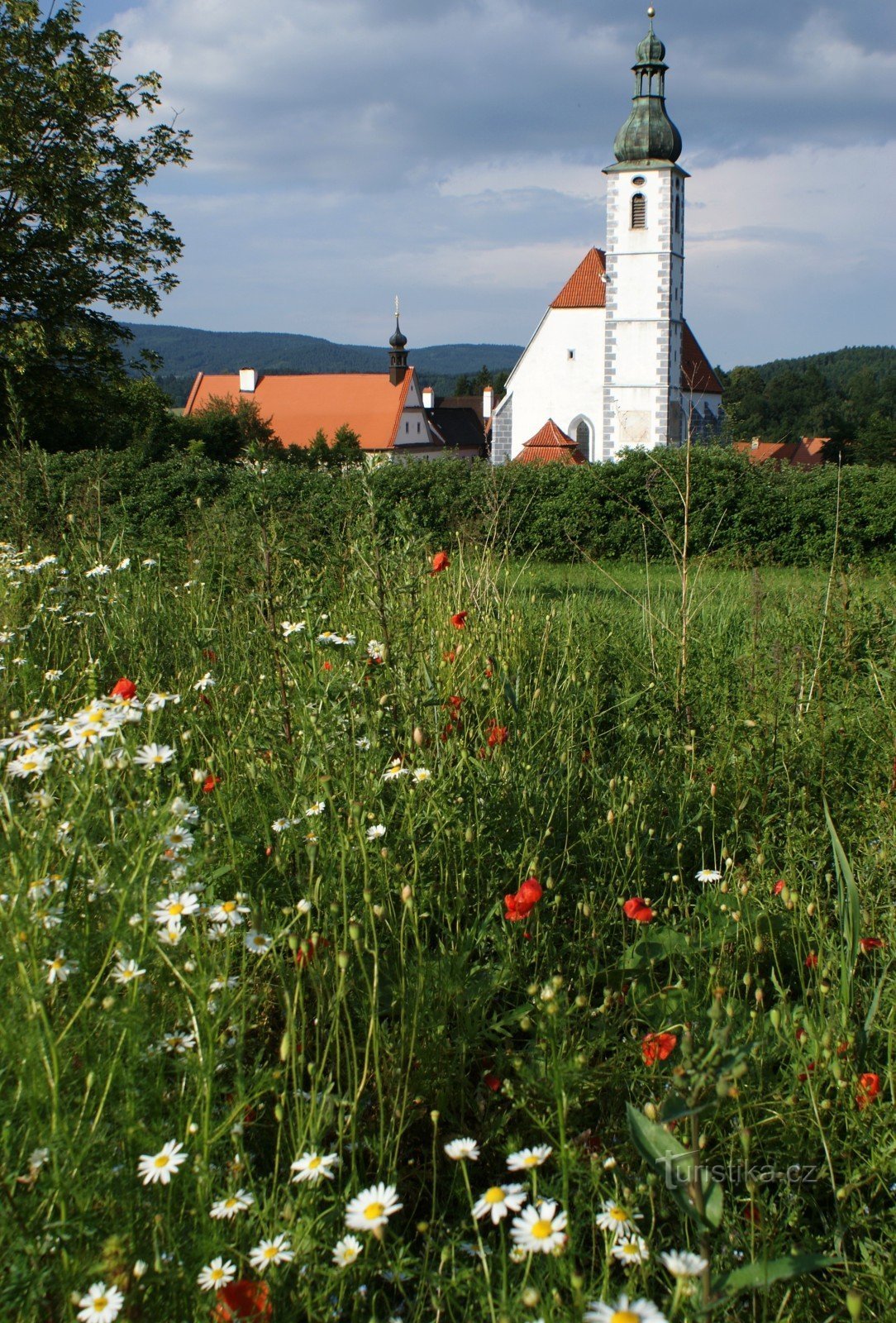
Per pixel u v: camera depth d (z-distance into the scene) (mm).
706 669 5242
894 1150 2145
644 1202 2113
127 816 2316
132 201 26797
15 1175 1669
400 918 2752
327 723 3287
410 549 4234
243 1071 2162
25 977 1847
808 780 4043
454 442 89688
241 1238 1786
